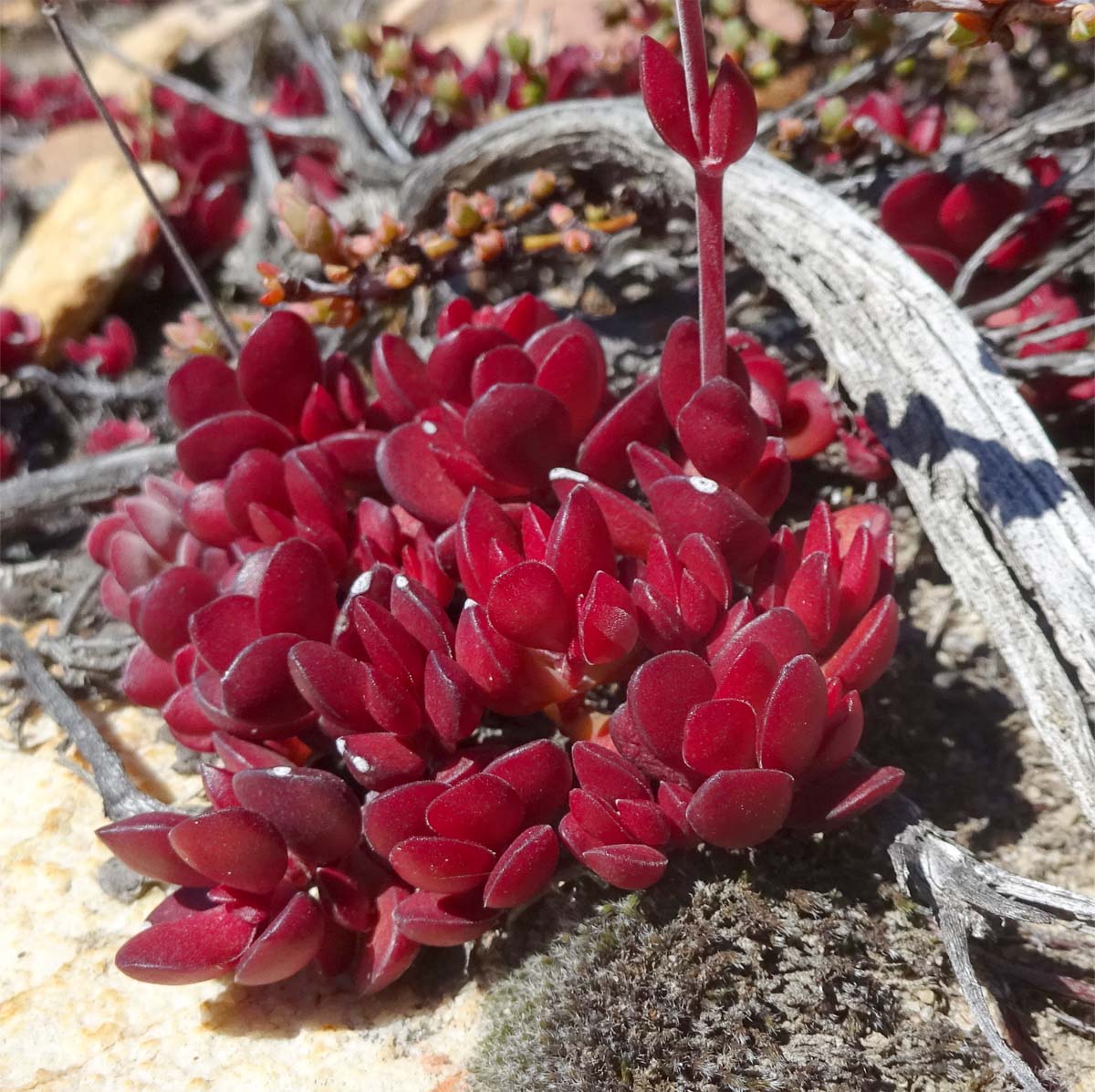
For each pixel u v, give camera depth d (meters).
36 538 0.33
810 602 0.19
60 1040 0.21
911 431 0.23
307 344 0.25
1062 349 0.28
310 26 0.53
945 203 0.28
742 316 0.32
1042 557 0.20
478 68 0.39
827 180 0.32
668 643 0.19
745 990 0.19
